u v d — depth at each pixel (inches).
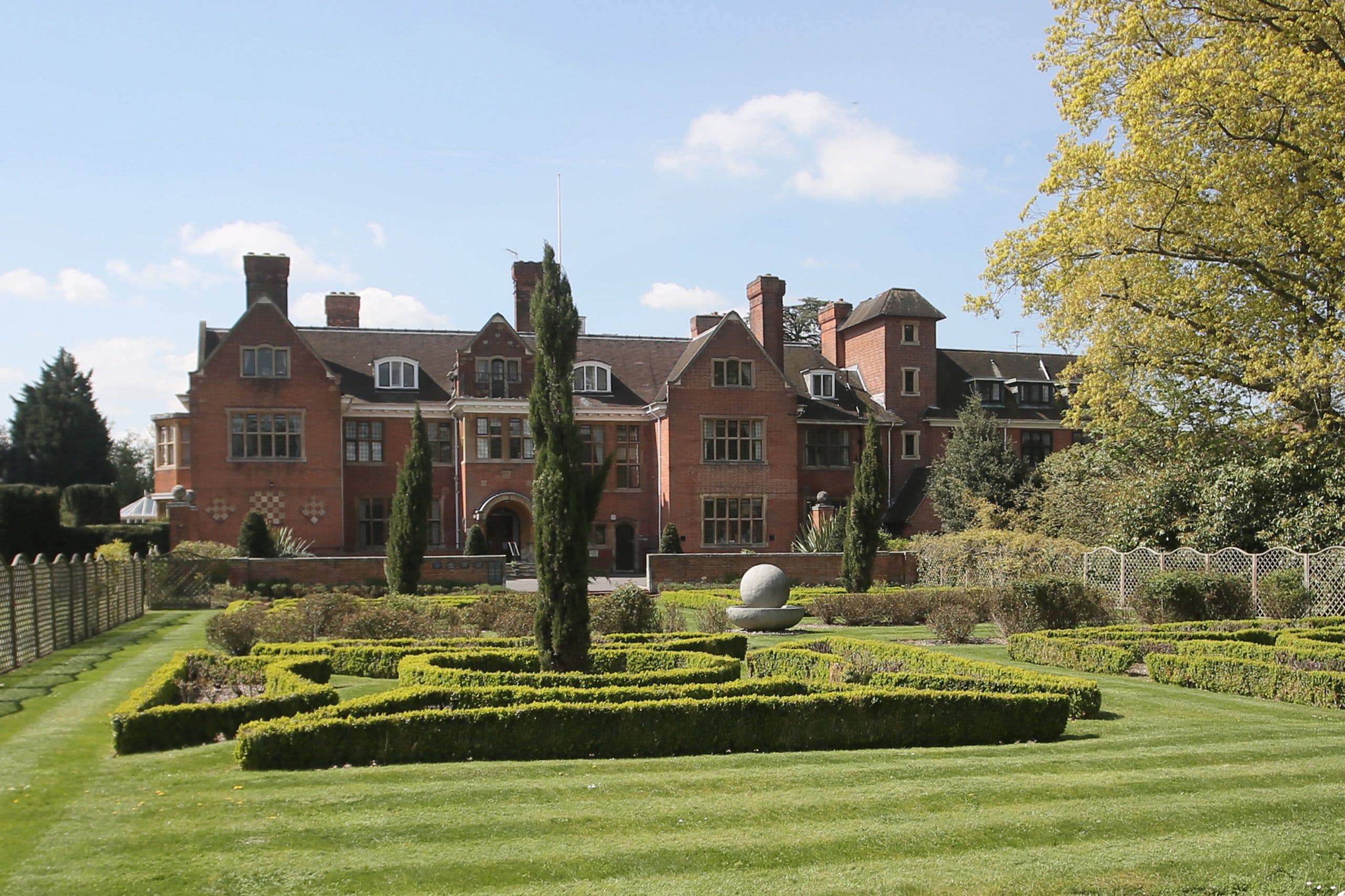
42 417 2409.0
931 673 518.6
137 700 438.0
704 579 1427.2
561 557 545.3
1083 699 490.0
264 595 1235.2
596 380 1748.3
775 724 414.3
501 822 299.0
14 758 391.9
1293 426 1054.4
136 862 268.8
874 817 307.1
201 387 1541.6
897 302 1939.0
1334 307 914.1
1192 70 862.5
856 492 1122.0
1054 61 1048.2
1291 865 273.0
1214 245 959.6
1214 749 400.5
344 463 1632.6
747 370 1717.5
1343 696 525.0
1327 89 806.5
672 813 309.3
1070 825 301.7
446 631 844.0
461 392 1643.7
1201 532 1103.6
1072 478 1365.7
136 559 1103.6
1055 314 1090.1
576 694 433.4
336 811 309.0
